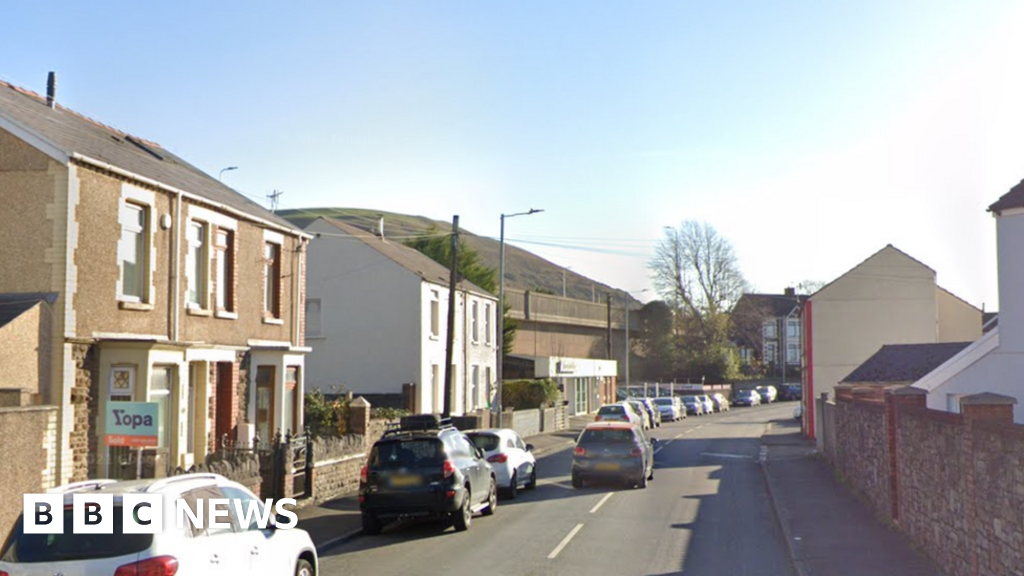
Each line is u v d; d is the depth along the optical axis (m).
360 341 40.66
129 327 18.22
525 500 22.14
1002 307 22.19
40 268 16.44
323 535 16.45
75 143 17.50
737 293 88.75
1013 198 21.92
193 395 20.97
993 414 11.05
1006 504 9.64
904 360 33.94
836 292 44.88
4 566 7.92
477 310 47.47
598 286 158.12
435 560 14.21
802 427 48.03
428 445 17.06
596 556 14.45
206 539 8.55
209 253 21.28
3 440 12.18
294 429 25.77
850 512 18.69
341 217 123.38
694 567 13.57
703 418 68.31
